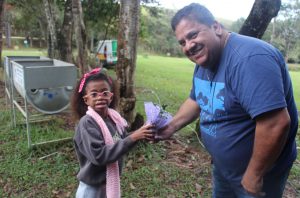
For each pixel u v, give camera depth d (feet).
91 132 7.01
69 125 18.61
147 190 11.68
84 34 17.34
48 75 13.92
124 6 13.66
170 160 14.23
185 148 15.49
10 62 16.87
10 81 17.25
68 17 33.71
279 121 5.16
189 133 17.57
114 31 52.19
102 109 7.39
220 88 5.93
